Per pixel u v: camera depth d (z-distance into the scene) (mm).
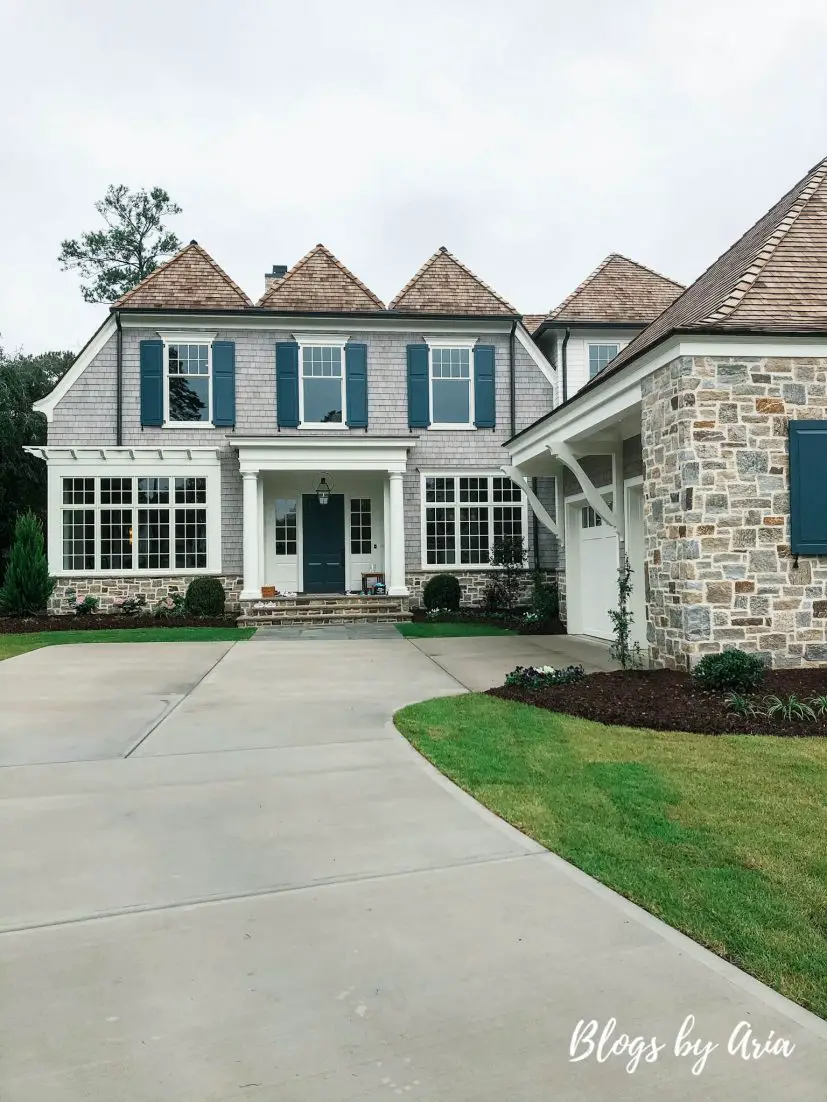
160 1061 2414
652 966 2980
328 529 19125
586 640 13625
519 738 6516
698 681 7777
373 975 2926
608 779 5324
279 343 18469
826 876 3785
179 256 19250
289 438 17094
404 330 18891
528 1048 2479
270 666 10797
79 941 3205
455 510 18891
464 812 4809
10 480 25359
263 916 3428
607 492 12500
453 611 17844
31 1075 2348
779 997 2771
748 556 8266
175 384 18422
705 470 8203
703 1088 2295
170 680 9695
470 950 3109
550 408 19312
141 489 17984
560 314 19406
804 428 8289
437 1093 2264
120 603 17250
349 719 7457
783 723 6715
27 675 10102
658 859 4008
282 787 5348
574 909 3479
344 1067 2387
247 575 17047
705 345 8219
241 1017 2656
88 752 6285
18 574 16859
